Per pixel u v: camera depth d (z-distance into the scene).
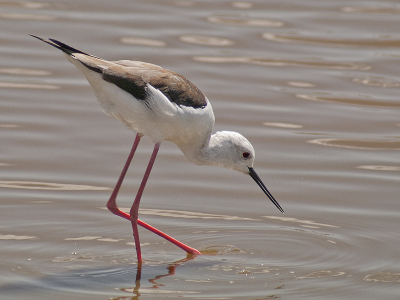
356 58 17.61
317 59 17.53
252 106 15.24
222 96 15.59
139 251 9.34
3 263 8.98
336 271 9.06
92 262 9.22
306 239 10.10
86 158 12.97
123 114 9.33
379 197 11.60
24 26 18.06
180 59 16.98
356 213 11.03
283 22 19.52
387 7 20.70
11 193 11.28
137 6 20.05
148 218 10.84
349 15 20.00
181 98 9.35
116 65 9.10
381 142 13.85
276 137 13.95
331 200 11.53
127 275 8.86
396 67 17.19
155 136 9.60
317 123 14.62
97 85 9.14
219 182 12.36
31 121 14.14
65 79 16.20
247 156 10.42
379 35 18.78
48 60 16.94
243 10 20.31
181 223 10.69
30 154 12.89
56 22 18.45
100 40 17.55
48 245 9.63
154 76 9.25
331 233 10.31
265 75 16.66
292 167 12.80
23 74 16.14
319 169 12.72
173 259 9.45
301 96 15.79
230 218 10.89
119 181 10.16
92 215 10.76
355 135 14.16
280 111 15.09
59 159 12.81
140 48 17.30
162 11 19.86
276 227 10.55
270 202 11.52
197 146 10.05
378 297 8.34
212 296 8.30
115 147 13.52
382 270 9.09
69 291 8.32
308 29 19.11
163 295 8.30
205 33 18.61
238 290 8.49
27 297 8.12
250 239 10.13
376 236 10.19
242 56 17.52
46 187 11.65
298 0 21.14
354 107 15.34
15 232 9.96
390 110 15.24
